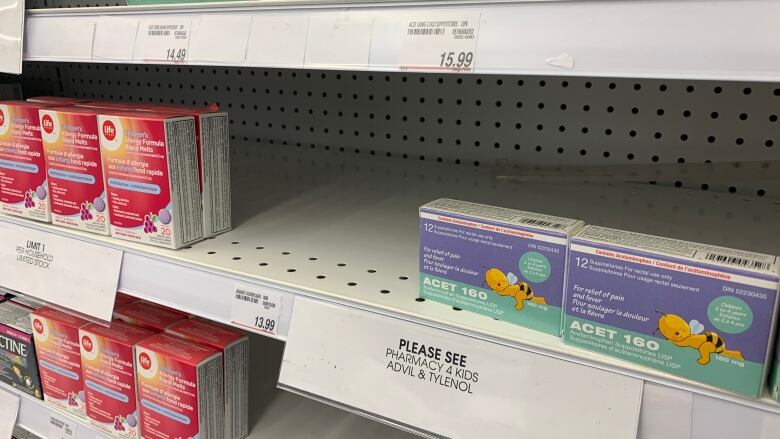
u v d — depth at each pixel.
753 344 0.47
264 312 0.72
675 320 0.50
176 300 0.79
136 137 0.78
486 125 1.26
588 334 0.55
